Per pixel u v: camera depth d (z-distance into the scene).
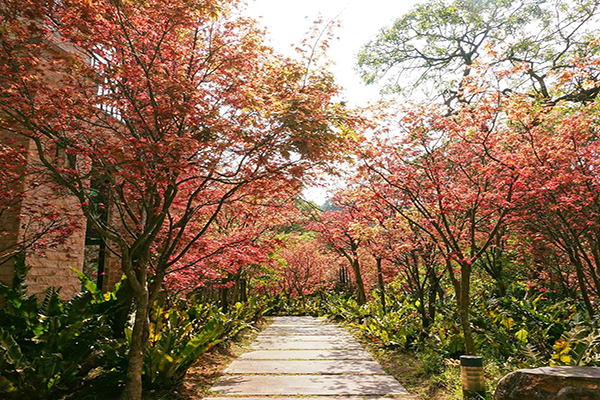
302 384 7.27
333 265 28.38
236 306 14.96
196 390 6.87
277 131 5.31
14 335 5.98
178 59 5.66
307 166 5.77
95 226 5.33
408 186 8.36
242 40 5.85
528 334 8.02
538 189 7.32
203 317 10.62
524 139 8.20
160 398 6.23
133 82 5.24
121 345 6.32
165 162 4.96
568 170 7.84
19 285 6.79
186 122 5.52
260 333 14.99
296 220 13.92
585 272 11.63
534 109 7.64
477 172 8.62
